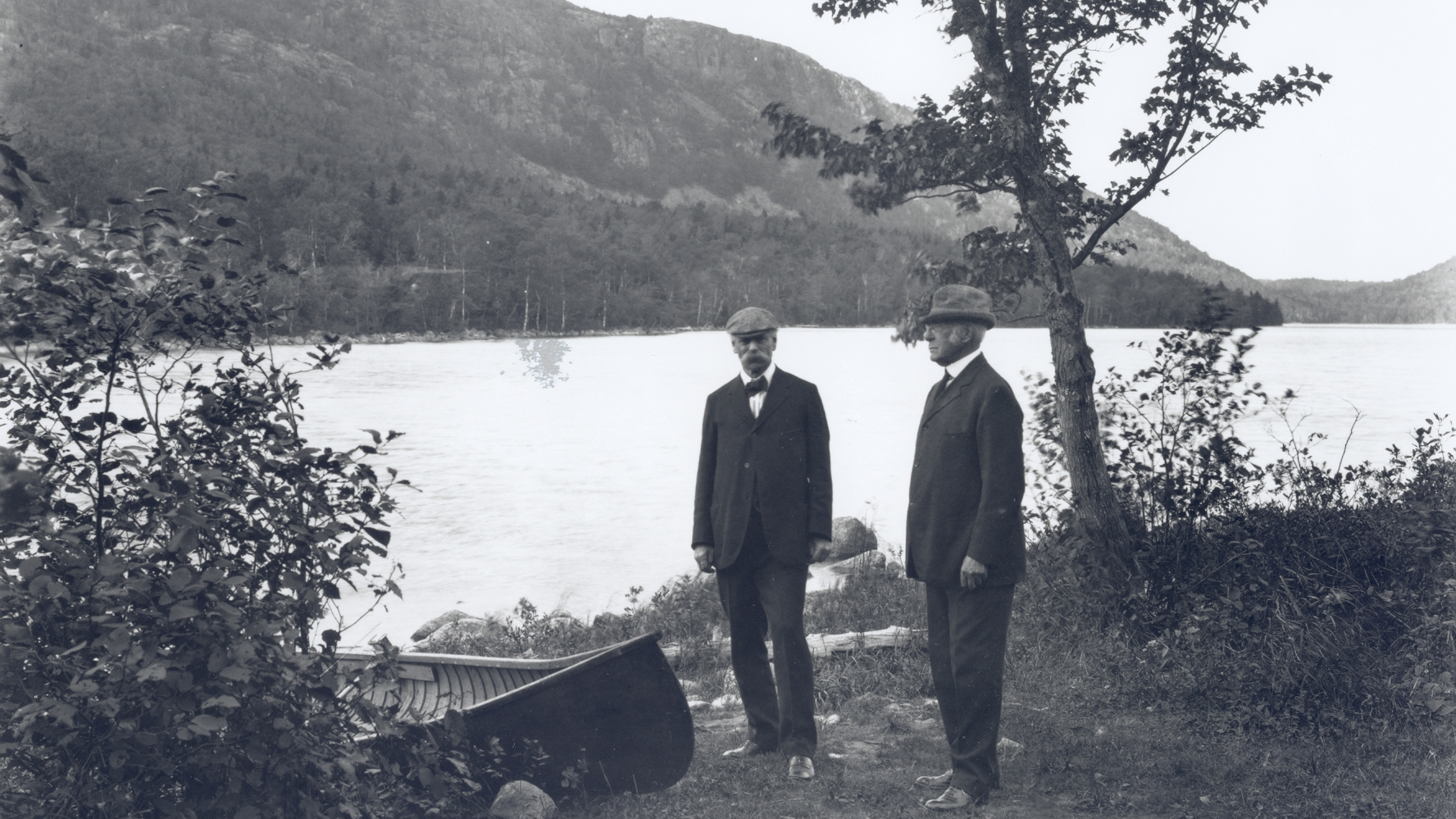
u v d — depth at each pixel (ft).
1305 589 18.39
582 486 65.82
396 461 77.92
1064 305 21.94
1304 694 15.80
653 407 130.62
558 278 522.88
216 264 10.18
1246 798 12.89
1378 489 24.20
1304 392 128.98
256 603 9.99
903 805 13.21
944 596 13.91
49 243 9.43
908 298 25.11
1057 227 22.16
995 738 13.34
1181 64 22.56
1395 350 308.60
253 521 10.48
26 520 9.08
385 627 32.12
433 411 121.80
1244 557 19.69
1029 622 20.90
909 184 23.95
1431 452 24.54
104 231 9.80
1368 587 18.45
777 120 23.98
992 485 13.03
